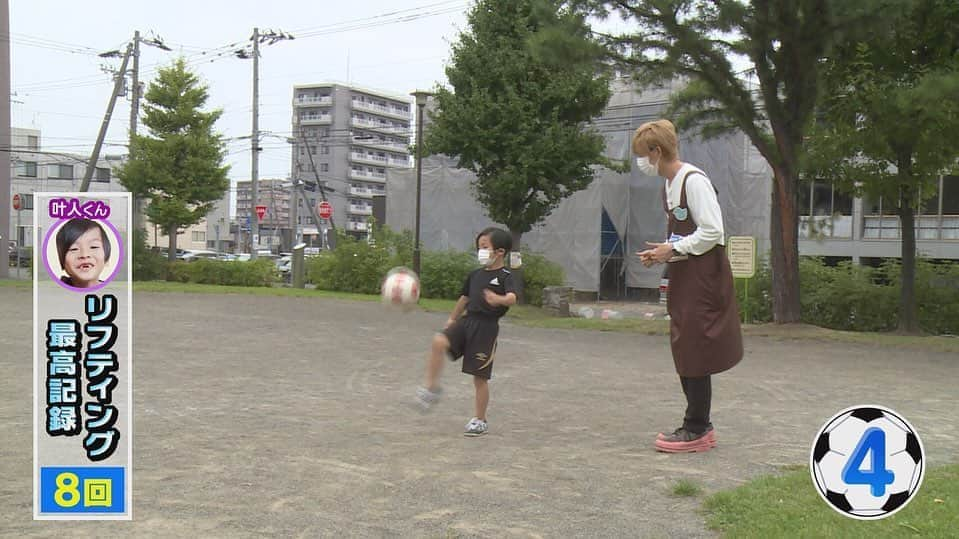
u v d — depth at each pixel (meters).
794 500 4.02
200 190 28.95
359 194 101.12
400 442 5.50
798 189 15.81
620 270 34.50
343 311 17.91
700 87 16.31
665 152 5.20
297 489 4.33
